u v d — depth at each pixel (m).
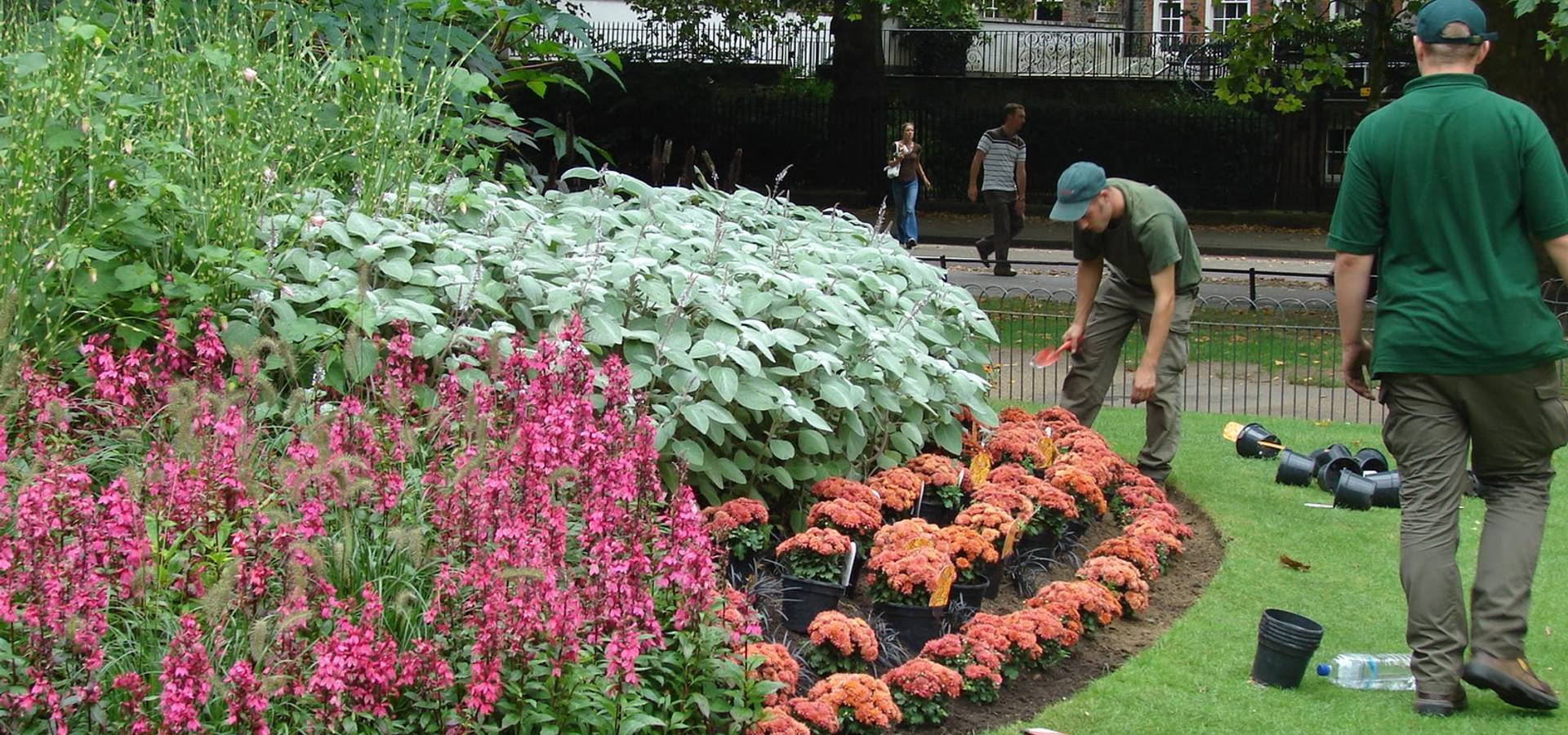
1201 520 7.09
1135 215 7.18
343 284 5.51
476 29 8.52
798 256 7.30
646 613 3.68
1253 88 17.50
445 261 5.92
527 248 6.21
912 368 6.77
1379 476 7.20
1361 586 5.95
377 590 3.65
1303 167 29.69
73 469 3.73
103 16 6.33
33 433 4.12
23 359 4.14
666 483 5.55
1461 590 4.63
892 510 6.07
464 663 3.53
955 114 30.64
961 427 7.27
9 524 3.67
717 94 30.48
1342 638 5.32
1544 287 12.40
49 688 3.03
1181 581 6.11
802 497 6.07
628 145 30.06
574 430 4.00
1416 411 4.62
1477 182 4.48
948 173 30.77
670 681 3.88
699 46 31.56
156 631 3.50
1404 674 4.96
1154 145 30.25
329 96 6.81
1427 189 4.53
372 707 3.21
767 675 4.14
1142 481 7.10
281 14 6.70
